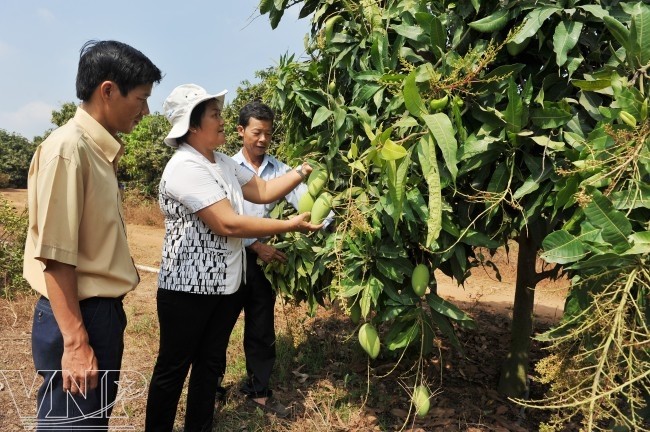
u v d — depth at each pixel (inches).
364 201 97.7
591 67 89.6
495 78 82.0
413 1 97.6
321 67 120.2
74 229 70.4
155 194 605.9
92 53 75.2
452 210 93.4
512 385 144.0
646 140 70.1
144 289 247.4
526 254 141.1
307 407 133.5
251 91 476.4
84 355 71.6
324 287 121.9
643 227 72.7
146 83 77.7
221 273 103.0
